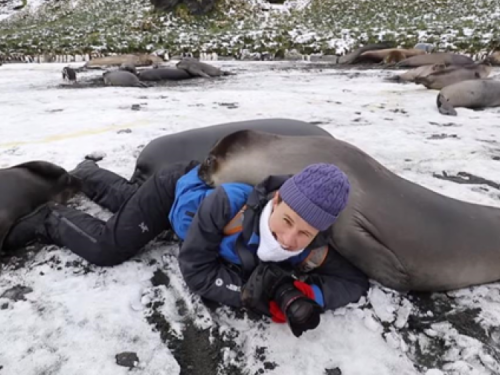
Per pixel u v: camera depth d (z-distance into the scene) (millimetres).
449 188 3748
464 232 2381
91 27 24953
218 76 11703
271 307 2053
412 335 2162
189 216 2369
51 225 2746
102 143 4820
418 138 5262
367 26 22250
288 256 1981
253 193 2039
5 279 2479
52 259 2666
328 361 1972
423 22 21906
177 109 6703
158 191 2547
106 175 3355
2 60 17719
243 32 22234
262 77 11359
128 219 2512
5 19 30172
